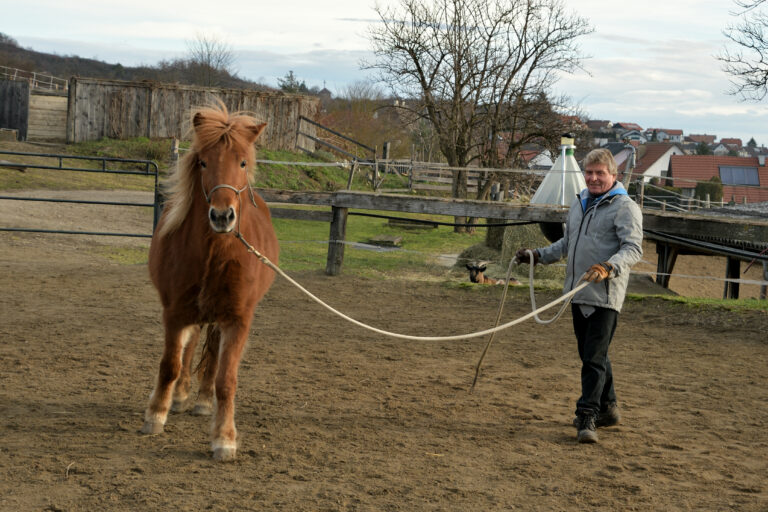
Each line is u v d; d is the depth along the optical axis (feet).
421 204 40.68
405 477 13.58
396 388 20.18
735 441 16.34
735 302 35.09
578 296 16.12
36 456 13.92
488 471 14.06
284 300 34.06
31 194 69.21
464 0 80.23
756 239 36.68
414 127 130.72
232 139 13.99
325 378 21.01
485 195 84.53
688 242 40.29
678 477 13.96
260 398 18.71
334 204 41.42
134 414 16.99
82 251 47.78
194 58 199.31
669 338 28.27
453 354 24.80
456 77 81.10
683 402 19.58
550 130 83.56
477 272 42.16
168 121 104.32
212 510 11.79
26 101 102.32
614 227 16.07
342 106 170.60
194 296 14.88
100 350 23.04
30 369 20.39
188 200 14.62
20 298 31.14
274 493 12.60
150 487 12.66
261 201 18.19
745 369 23.48
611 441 16.17
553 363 23.79
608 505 12.51
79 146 99.55
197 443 15.26
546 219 39.68
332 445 15.33
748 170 195.00
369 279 41.14
